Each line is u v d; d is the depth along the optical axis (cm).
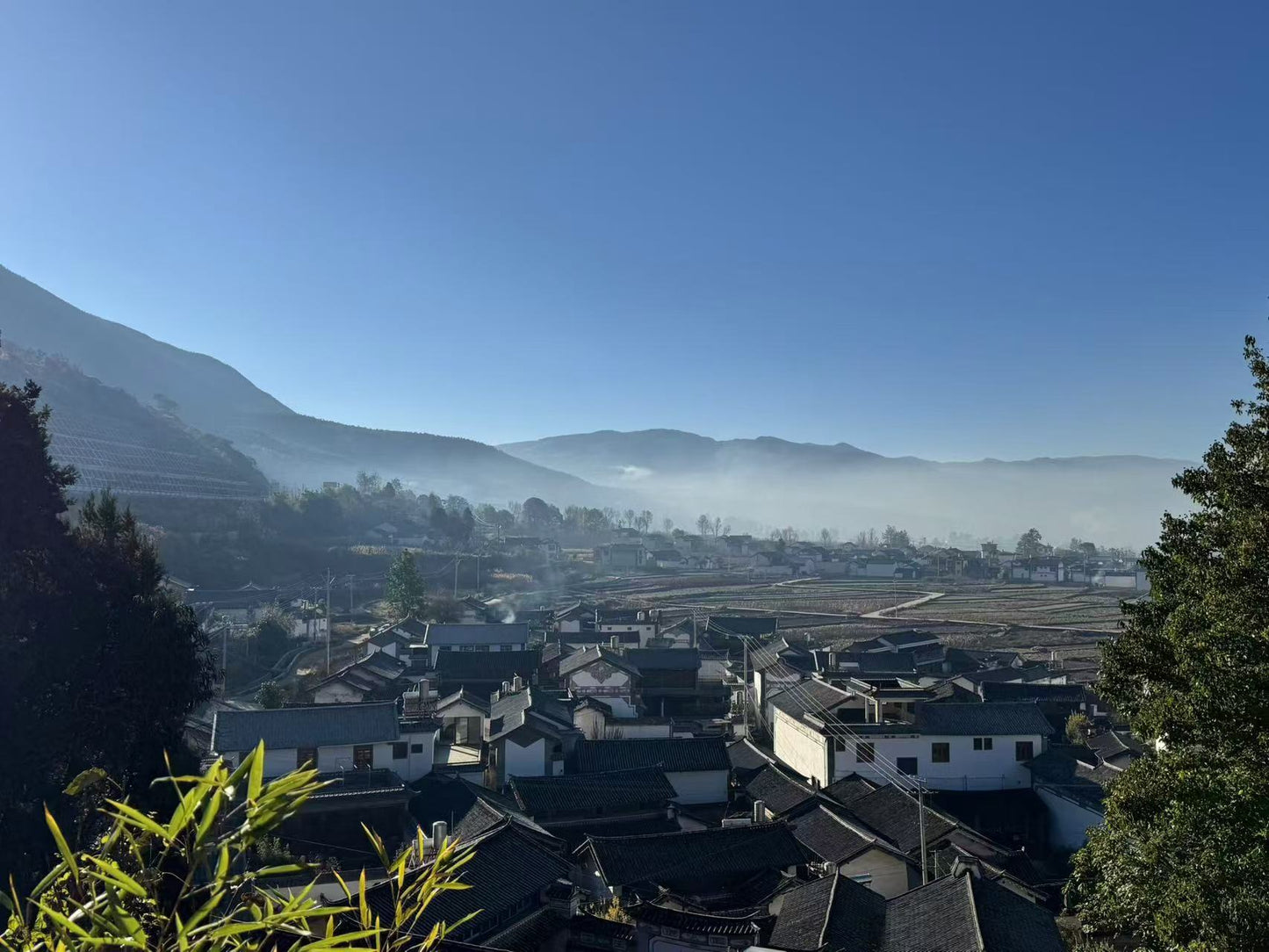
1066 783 4722
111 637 3161
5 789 2750
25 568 3011
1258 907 1524
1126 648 2141
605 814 4403
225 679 7625
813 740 5125
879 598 15762
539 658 7962
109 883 499
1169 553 2180
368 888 2612
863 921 2631
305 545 14850
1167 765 1792
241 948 530
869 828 4038
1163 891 1800
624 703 6844
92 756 3017
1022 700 6588
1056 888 3622
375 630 10162
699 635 9900
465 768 5128
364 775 4700
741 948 2469
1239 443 1973
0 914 2534
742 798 4881
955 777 4941
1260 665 1609
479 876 2817
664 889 3306
